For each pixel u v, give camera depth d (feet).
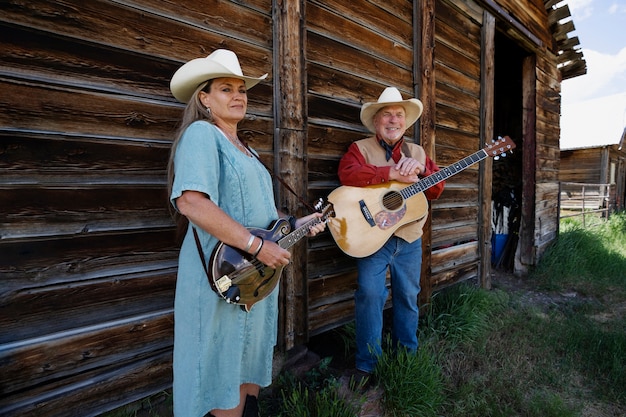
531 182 16.63
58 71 4.66
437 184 7.38
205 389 4.13
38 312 4.61
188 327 4.04
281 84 6.93
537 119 16.67
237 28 6.43
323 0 7.87
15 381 4.43
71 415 4.86
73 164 4.81
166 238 5.71
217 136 4.07
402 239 6.99
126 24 5.18
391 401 6.37
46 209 4.63
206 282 4.04
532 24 15.76
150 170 5.49
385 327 9.43
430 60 10.32
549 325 10.72
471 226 13.09
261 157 6.86
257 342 4.62
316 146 7.85
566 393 7.87
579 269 16.39
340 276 8.44
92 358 5.02
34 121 4.50
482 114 13.15
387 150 7.34
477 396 7.29
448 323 9.53
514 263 16.99
